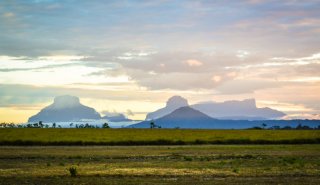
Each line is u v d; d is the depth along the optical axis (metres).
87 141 74.50
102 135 89.56
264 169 35.97
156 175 32.06
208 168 36.78
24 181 29.06
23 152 55.56
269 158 48.22
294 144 78.12
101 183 28.12
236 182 28.81
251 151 59.00
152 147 67.38
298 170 35.25
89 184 27.75
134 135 90.94
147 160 45.75
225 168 36.75
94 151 58.19
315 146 71.31
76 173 32.41
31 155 50.94
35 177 30.97
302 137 86.94
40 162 43.31
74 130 110.12
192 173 33.16
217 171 34.41
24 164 41.00
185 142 77.38
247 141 80.19
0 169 36.19
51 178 30.52
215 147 67.62
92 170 35.03
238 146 70.44
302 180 29.84
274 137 86.94
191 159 45.72
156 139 78.88
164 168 36.72
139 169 35.75
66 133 94.00
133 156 50.16
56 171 34.47
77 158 47.91
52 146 69.00
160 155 51.62
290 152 57.06
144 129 130.62
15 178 30.48
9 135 85.62
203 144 76.56
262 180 29.78
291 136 90.19
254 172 33.88
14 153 53.75
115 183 28.12
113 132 101.81
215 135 93.38
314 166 38.50
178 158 48.16
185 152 56.66
